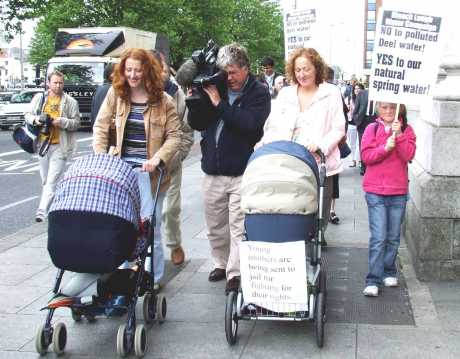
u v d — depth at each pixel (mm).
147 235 5098
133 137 5684
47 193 9508
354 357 4688
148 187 5648
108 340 5113
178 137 5746
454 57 6582
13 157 18734
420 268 6301
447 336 5016
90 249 4512
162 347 4938
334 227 8859
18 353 4855
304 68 5840
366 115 13250
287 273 4793
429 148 6359
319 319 4789
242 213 6027
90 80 26875
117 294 4914
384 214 5934
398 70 5609
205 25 47438
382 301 5809
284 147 5094
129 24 39312
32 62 63094
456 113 6090
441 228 6199
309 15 10648
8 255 7609
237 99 5957
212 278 6508
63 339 4828
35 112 9531
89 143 22688
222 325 5359
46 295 6141
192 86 5902
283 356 4746
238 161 6016
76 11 39188
